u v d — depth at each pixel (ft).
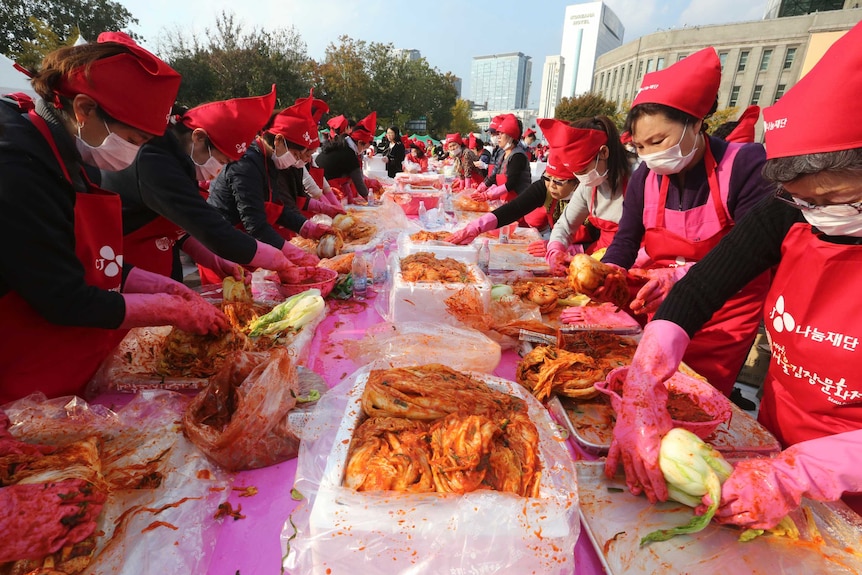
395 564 3.02
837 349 4.13
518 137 21.61
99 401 5.25
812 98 3.18
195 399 4.64
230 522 3.69
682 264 7.32
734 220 7.05
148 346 6.05
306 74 117.60
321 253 10.92
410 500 3.14
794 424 4.90
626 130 6.98
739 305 7.32
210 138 7.24
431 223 15.46
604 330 7.18
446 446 3.57
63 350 5.00
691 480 3.62
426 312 7.26
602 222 10.93
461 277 7.75
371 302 8.73
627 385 4.33
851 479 3.46
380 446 3.61
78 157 5.01
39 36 66.39
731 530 3.71
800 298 4.35
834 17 118.11
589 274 6.73
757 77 133.28
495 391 4.57
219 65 99.66
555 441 4.00
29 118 4.57
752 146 6.82
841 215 3.56
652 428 3.96
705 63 6.06
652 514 3.87
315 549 3.02
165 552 3.27
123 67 4.55
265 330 6.46
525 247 12.98
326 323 7.69
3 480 3.38
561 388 5.44
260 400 4.18
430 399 4.07
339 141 20.98
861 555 3.52
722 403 5.12
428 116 181.27
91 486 3.35
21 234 4.24
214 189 10.85
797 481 3.51
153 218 7.53
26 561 2.94
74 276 4.65
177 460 4.12
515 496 3.22
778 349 4.85
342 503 3.12
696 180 7.10
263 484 4.11
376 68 154.40
